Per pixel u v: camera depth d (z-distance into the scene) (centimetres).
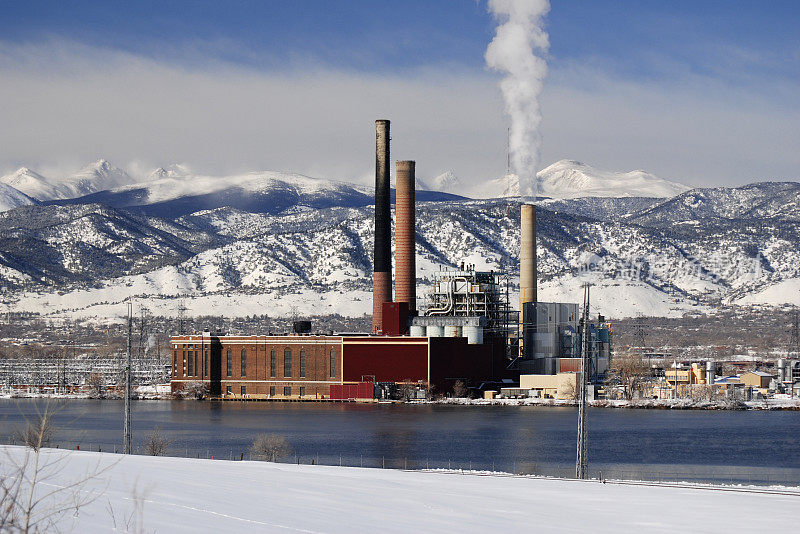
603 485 19562
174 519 10869
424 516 12988
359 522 12025
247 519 11381
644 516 14275
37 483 11894
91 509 10819
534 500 15700
